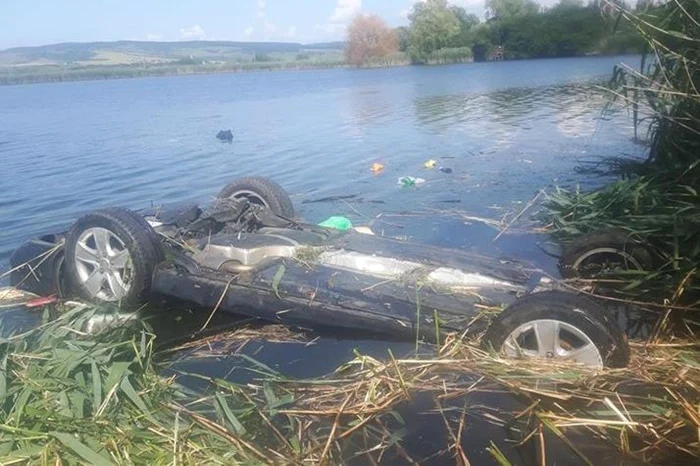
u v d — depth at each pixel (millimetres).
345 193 10672
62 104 36219
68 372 4191
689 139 8148
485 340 4559
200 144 16844
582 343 4352
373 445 3879
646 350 4723
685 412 3926
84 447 3484
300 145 15914
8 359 4348
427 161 13047
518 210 8984
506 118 19047
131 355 4754
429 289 5398
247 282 5684
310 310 5316
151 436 3789
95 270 6168
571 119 17969
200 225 6742
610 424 3875
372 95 29906
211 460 3631
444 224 8453
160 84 60969
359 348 5090
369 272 5750
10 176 13375
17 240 8836
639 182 7715
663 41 8109
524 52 46062
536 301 4430
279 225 6914
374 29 63438
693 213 6461
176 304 6180
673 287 5508
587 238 6066
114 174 13180
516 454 3764
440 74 42094
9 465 3438
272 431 4008
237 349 5246
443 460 3734
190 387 4625
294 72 77188
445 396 4266
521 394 4223
